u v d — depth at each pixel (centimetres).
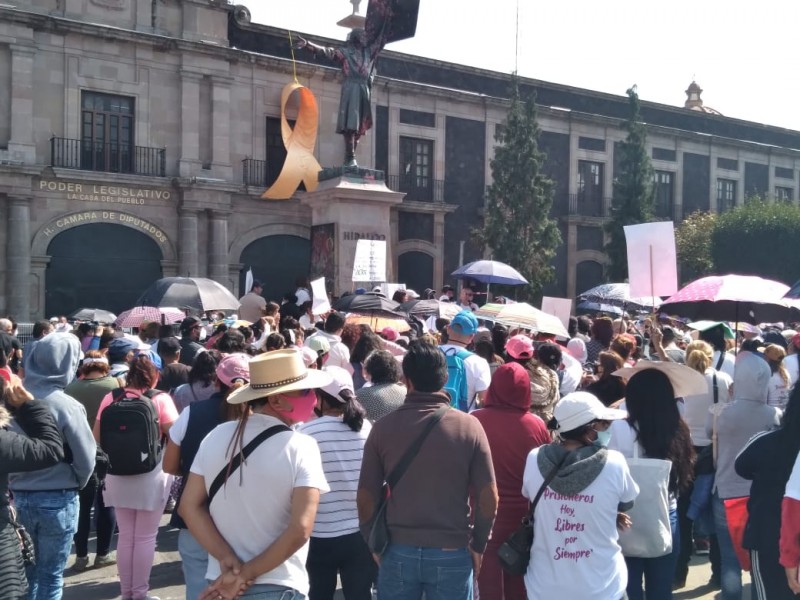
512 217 2861
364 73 1878
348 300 1059
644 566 470
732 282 745
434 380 405
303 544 318
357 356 718
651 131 3631
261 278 2720
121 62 2455
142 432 558
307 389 347
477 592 450
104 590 648
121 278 2481
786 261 3127
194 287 1015
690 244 3412
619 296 1548
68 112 2380
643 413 477
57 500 502
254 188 2641
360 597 457
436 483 387
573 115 3384
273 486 320
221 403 467
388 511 394
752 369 546
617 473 394
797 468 345
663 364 493
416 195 3031
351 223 1830
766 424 541
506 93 3272
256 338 1042
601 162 3512
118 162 2472
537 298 2877
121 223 2470
